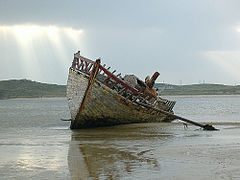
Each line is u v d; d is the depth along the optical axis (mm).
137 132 20656
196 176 9344
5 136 19344
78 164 11047
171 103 34781
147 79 28875
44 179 9289
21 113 48688
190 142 15672
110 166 10703
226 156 11852
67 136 19094
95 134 19859
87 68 23078
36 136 19234
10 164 11109
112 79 24125
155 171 9984
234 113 42344
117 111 23062
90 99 22312
